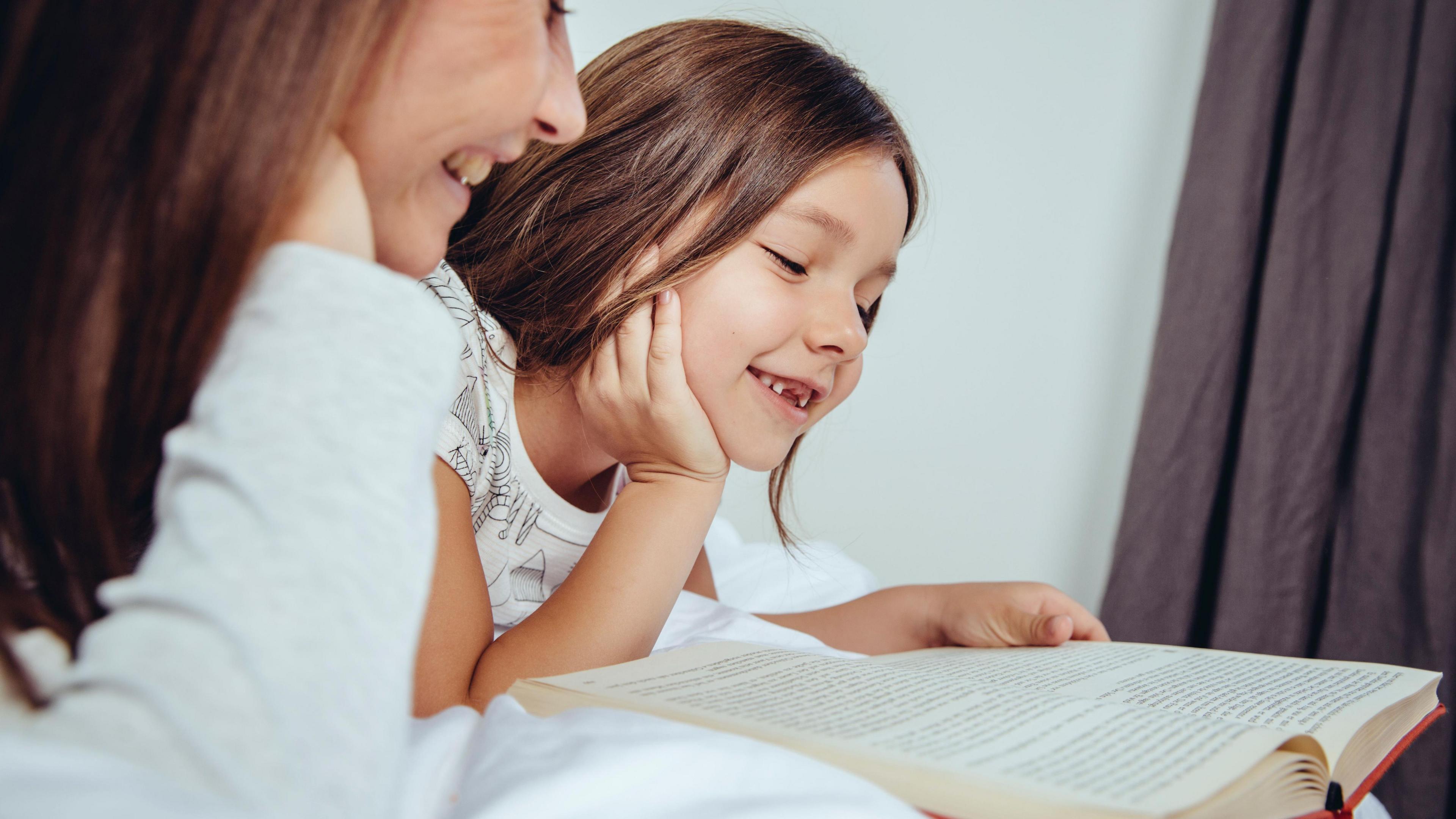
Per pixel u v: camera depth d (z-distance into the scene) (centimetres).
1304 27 171
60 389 34
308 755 25
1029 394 208
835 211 77
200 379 35
